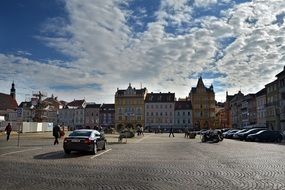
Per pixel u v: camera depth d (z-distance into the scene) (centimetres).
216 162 1725
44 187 1002
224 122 14175
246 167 1513
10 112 10519
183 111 13350
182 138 5759
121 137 4091
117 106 13738
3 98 11150
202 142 4203
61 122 14788
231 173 1320
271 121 8225
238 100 11944
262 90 9269
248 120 10488
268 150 2656
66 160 1775
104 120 14450
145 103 13575
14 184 1045
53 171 1347
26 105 12244
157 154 2220
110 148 2841
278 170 1413
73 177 1198
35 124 7088
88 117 14612
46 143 3378
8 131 3947
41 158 1866
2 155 2012
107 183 1081
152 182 1105
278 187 1024
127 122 13588
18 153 2164
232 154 2245
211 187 1021
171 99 13512
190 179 1170
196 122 13175
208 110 13150
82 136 2164
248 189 992
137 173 1310
